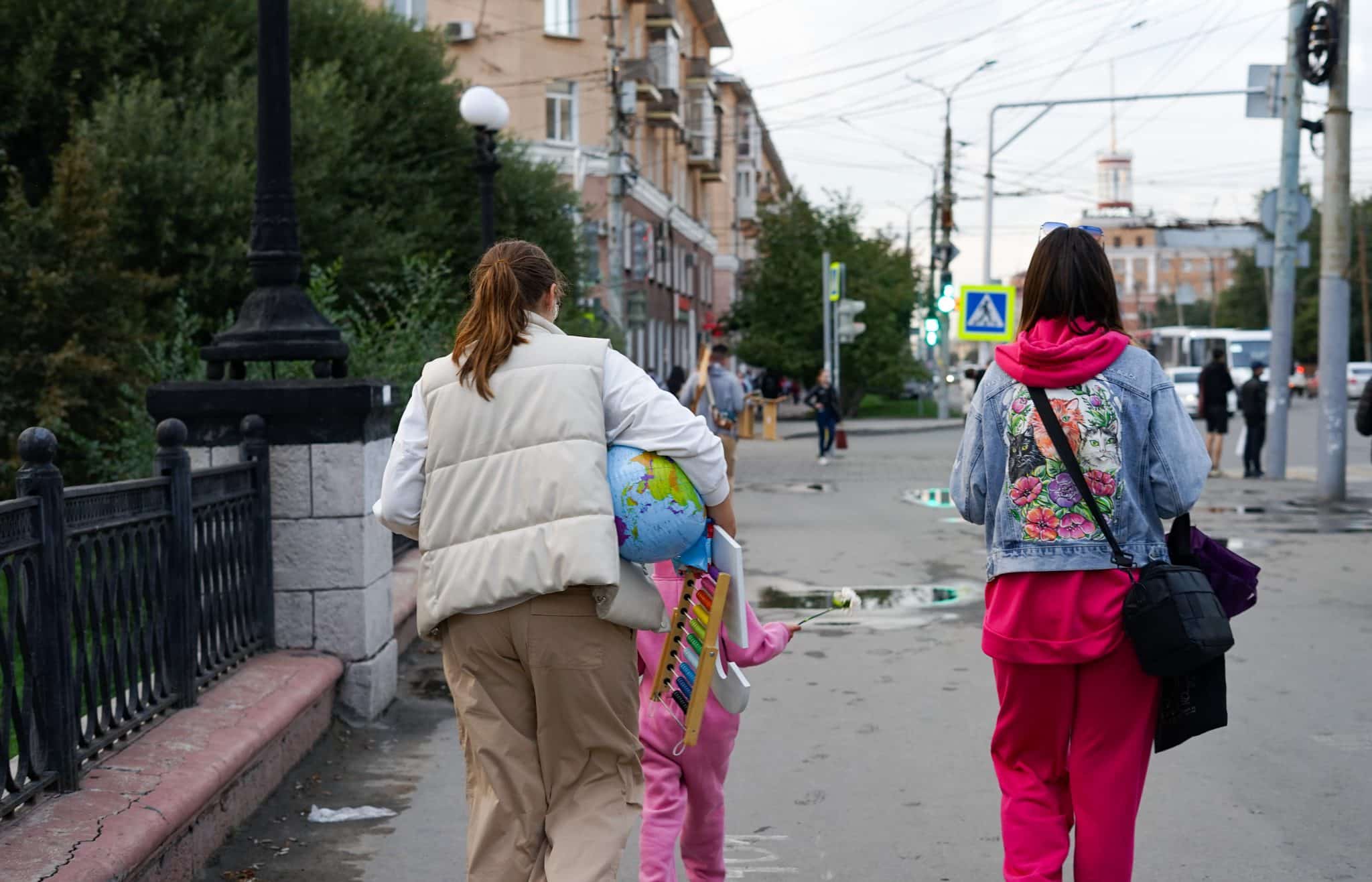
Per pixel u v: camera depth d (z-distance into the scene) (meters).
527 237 22.75
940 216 42.72
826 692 6.60
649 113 44.25
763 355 49.53
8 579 3.56
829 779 5.16
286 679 5.52
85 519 4.12
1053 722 3.28
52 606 3.81
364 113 20.12
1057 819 3.28
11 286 11.59
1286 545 11.88
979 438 3.39
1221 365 21.45
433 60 21.80
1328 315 16.45
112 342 11.91
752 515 15.20
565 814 3.07
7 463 11.26
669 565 3.60
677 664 3.39
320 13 20.41
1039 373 3.29
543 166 23.77
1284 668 6.93
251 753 4.56
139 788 3.95
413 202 21.20
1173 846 4.35
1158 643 3.08
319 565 6.07
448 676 3.17
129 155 14.98
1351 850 4.30
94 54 16.94
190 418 6.05
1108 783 3.22
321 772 5.27
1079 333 3.34
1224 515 14.43
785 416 49.53
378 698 6.20
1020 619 3.25
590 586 3.00
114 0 17.02
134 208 15.03
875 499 17.22
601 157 37.16
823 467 23.52
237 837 4.47
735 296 70.12
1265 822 4.59
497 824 3.07
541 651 3.00
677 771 3.60
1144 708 3.23
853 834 4.53
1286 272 19.64
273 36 6.43
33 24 16.73
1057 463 3.25
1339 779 5.06
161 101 16.34
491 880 3.06
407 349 12.18
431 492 3.10
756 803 4.88
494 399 3.06
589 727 3.06
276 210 6.40
